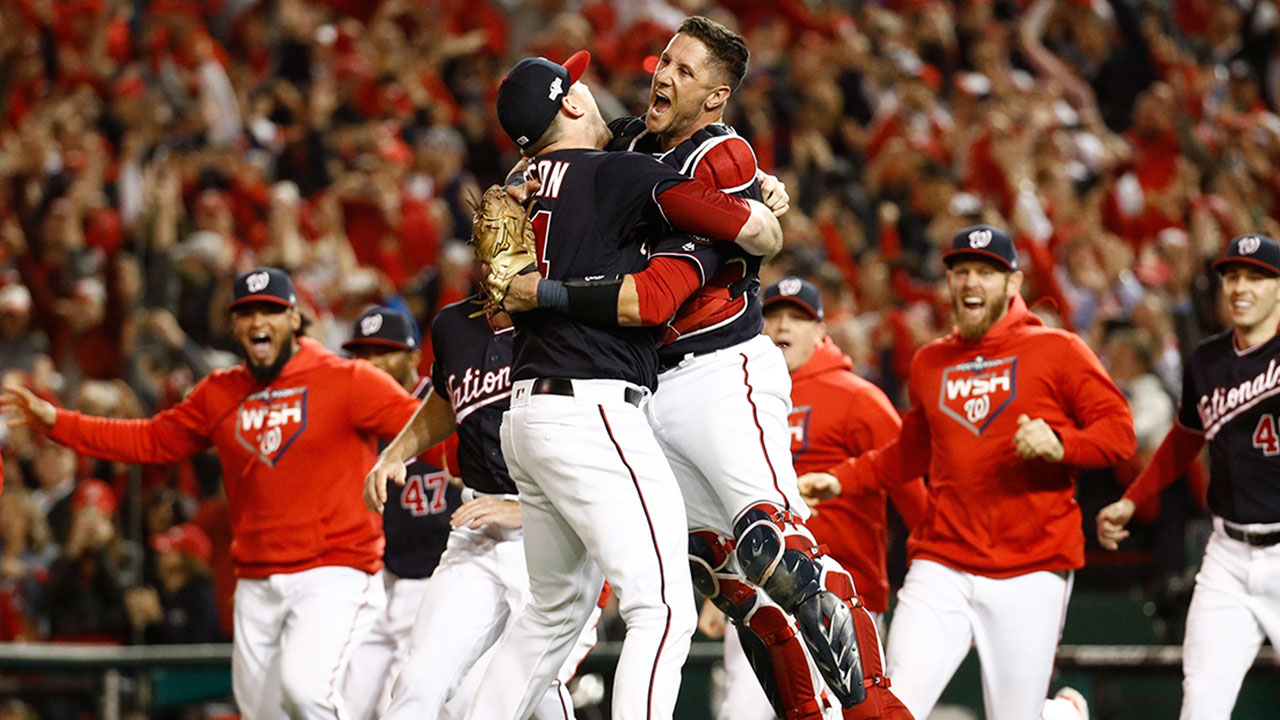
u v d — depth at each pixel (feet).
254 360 74.02
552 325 50.16
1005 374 68.33
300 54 172.04
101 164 147.84
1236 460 69.77
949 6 174.50
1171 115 143.84
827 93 152.76
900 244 130.11
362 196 143.13
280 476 73.36
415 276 141.49
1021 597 67.51
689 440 53.42
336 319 127.44
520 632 53.42
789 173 144.05
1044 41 167.84
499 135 160.35
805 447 75.36
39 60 169.37
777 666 58.75
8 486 109.91
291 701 70.18
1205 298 101.04
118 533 107.65
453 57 174.70
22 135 148.77
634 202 49.93
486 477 66.03
